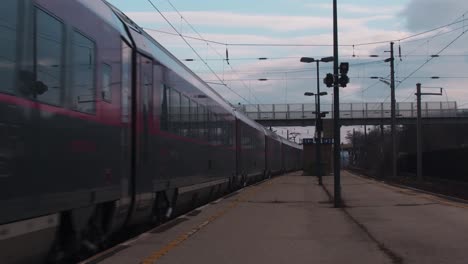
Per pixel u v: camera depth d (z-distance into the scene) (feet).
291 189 108.37
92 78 30.42
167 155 47.09
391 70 159.43
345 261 33.27
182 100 54.08
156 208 46.26
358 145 417.69
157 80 44.57
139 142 39.06
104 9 33.71
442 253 35.91
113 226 34.83
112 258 33.04
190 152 57.11
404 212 62.69
